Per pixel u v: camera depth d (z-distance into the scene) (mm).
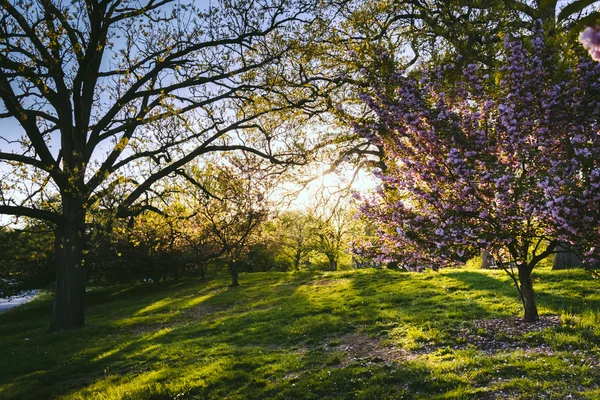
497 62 7973
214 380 9438
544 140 7402
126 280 37844
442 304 14055
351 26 16625
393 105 8422
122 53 15297
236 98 16266
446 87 8359
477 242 8000
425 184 8500
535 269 18312
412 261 8859
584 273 15273
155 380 9977
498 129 7828
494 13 8570
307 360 10266
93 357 13359
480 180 7582
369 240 9484
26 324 25625
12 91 13555
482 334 10109
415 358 9273
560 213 6629
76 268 17016
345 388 8281
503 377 7395
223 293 26984
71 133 16344
